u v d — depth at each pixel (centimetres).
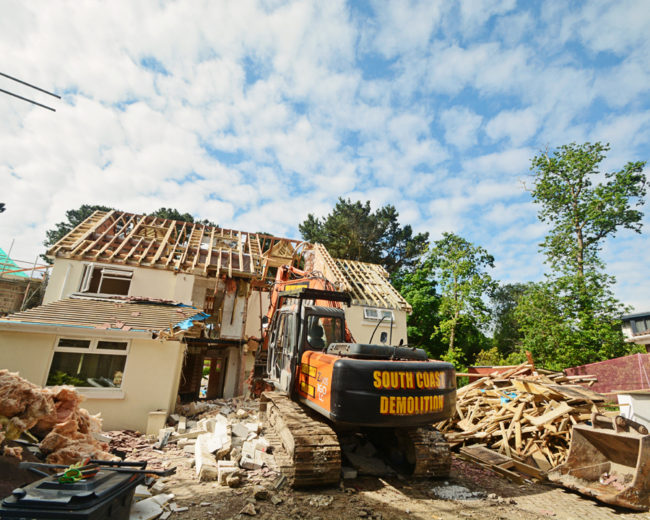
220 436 655
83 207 4138
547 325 1870
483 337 2931
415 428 613
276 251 2086
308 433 531
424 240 3578
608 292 1852
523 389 865
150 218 1836
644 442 512
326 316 673
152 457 656
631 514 483
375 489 523
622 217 2356
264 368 1249
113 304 1100
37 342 850
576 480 572
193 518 411
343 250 3291
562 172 2539
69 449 480
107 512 300
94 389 865
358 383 498
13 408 451
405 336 1808
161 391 907
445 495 511
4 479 378
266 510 434
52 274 1312
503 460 676
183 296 1425
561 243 2441
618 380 1192
